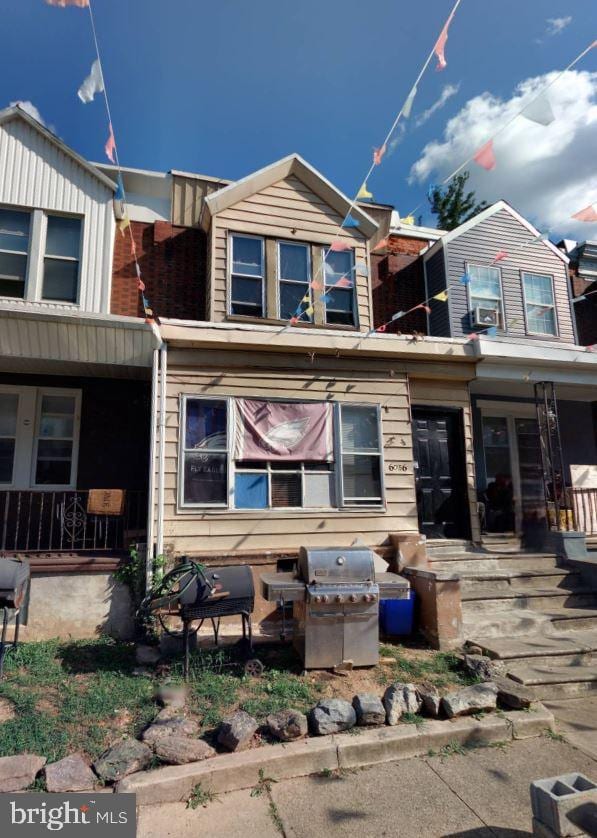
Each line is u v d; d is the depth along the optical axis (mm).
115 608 6484
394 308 10844
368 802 3523
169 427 7246
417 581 6617
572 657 5867
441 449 9000
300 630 5504
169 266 9211
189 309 9156
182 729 4031
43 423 8461
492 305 10805
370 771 3900
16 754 3744
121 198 6066
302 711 4469
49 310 6676
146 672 5133
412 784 3734
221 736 3928
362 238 9609
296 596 5223
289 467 7723
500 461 10820
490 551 8516
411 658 5738
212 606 5207
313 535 7551
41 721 4137
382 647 6047
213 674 5094
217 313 8547
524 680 5285
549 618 6707
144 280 9055
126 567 6531
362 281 9414
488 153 4609
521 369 9062
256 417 7637
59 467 8391
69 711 4320
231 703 4574
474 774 3867
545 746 4285
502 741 4344
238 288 8828
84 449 8391
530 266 11258
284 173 9336
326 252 9359
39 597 6344
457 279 10664
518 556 8086
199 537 7086
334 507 7773
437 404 8852
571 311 11414
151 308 8953
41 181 8359
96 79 4188
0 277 8031
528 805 3494
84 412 8500
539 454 11102
